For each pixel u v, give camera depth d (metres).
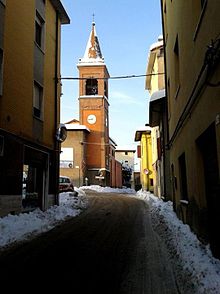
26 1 15.40
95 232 11.84
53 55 19.30
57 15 19.94
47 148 17.88
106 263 7.57
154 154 32.94
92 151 55.06
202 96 7.85
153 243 9.85
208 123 7.29
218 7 6.08
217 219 7.19
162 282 6.24
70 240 10.30
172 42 13.78
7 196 13.03
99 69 56.97
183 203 11.74
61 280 6.33
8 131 13.27
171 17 14.08
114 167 65.62
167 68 16.39
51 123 18.66
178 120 12.26
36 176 17.14
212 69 6.50
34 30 16.36
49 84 18.48
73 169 50.25
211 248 7.68
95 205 23.19
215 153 7.29
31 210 15.47
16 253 8.45
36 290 5.77
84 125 54.62
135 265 7.41
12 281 6.25
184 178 12.41
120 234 11.41
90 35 60.75
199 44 7.93
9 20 13.66
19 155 14.26
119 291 5.76
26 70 15.24
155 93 21.34
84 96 56.41
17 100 14.20
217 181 7.14
